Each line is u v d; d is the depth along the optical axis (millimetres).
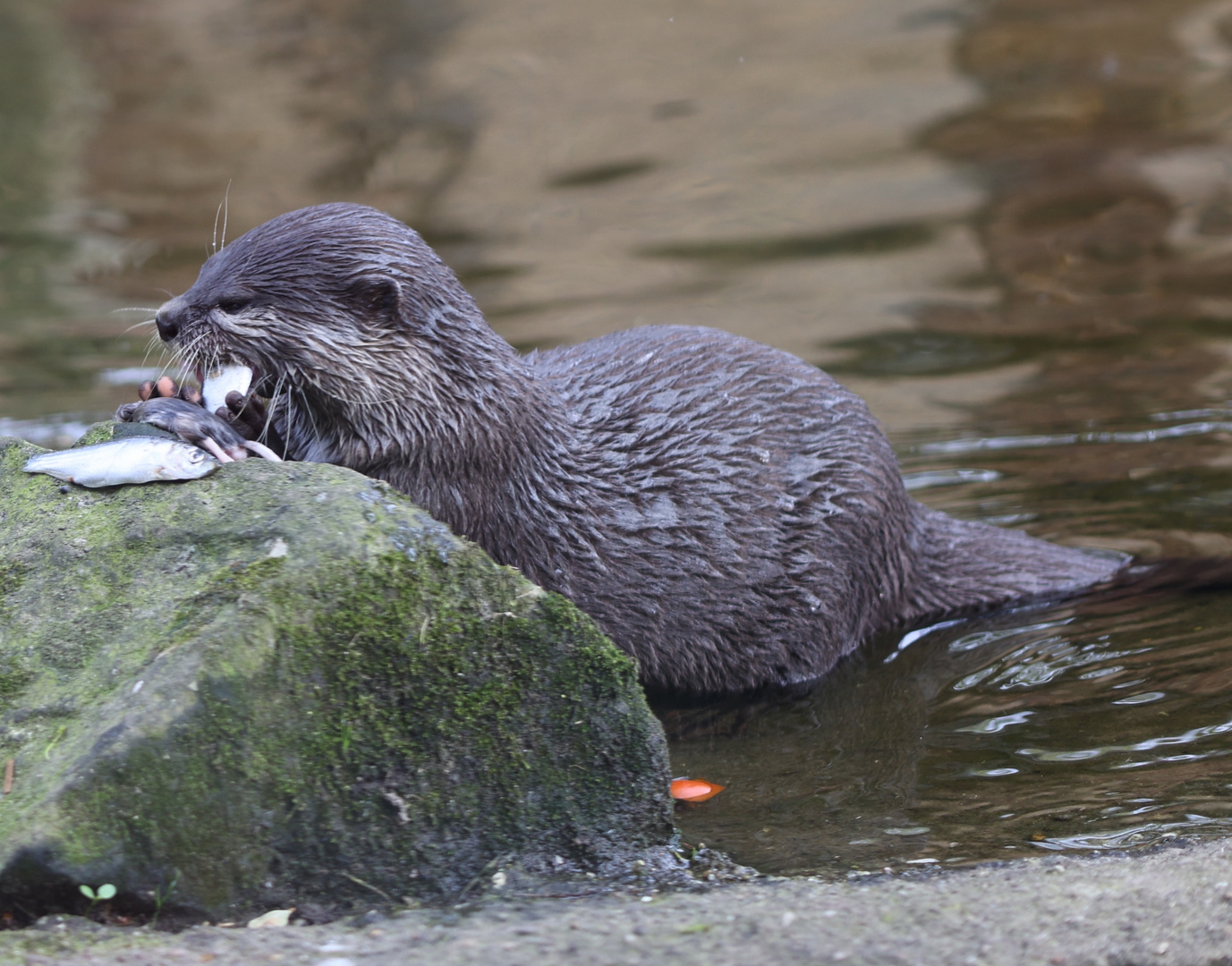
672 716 9656
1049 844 7039
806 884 6387
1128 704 9070
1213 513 12250
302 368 8891
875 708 9477
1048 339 16422
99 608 6434
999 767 8250
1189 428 14055
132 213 21359
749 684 10133
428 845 6355
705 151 22719
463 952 5539
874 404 15008
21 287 18750
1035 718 8984
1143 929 5711
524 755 6570
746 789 8156
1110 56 25016
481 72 26594
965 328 16828
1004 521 12273
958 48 25906
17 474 7207
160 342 9141
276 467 6902
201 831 5883
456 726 6438
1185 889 6031
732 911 5945
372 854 6250
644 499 9797
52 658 6305
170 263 19406
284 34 29672
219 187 22250
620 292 18031
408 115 24891
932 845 7129
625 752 6730
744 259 18938
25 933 5527
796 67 25688
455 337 9227
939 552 11297
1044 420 14422
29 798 5754
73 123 25500
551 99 25125
